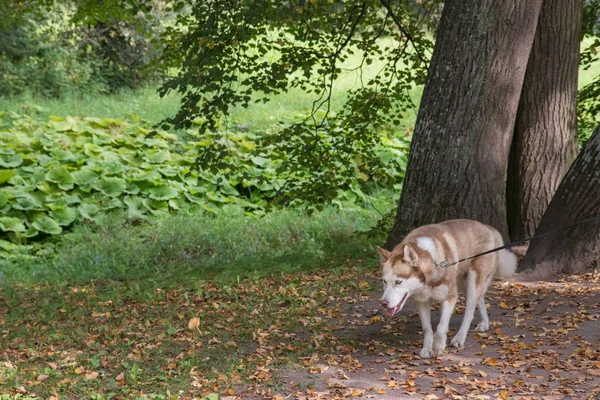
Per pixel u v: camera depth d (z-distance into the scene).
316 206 13.04
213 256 13.22
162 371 6.98
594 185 9.75
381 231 12.51
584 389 5.95
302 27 12.64
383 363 6.97
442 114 10.42
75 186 15.84
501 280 9.78
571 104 11.98
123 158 16.97
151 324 8.72
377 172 13.45
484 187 10.35
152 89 25.98
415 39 13.78
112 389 6.53
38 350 7.87
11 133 17.34
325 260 11.65
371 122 13.77
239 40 11.51
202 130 11.78
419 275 6.55
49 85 24.12
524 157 11.98
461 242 7.11
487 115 10.27
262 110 23.20
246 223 15.24
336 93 25.64
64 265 12.91
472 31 10.17
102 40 26.11
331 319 8.52
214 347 7.73
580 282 9.36
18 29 23.25
